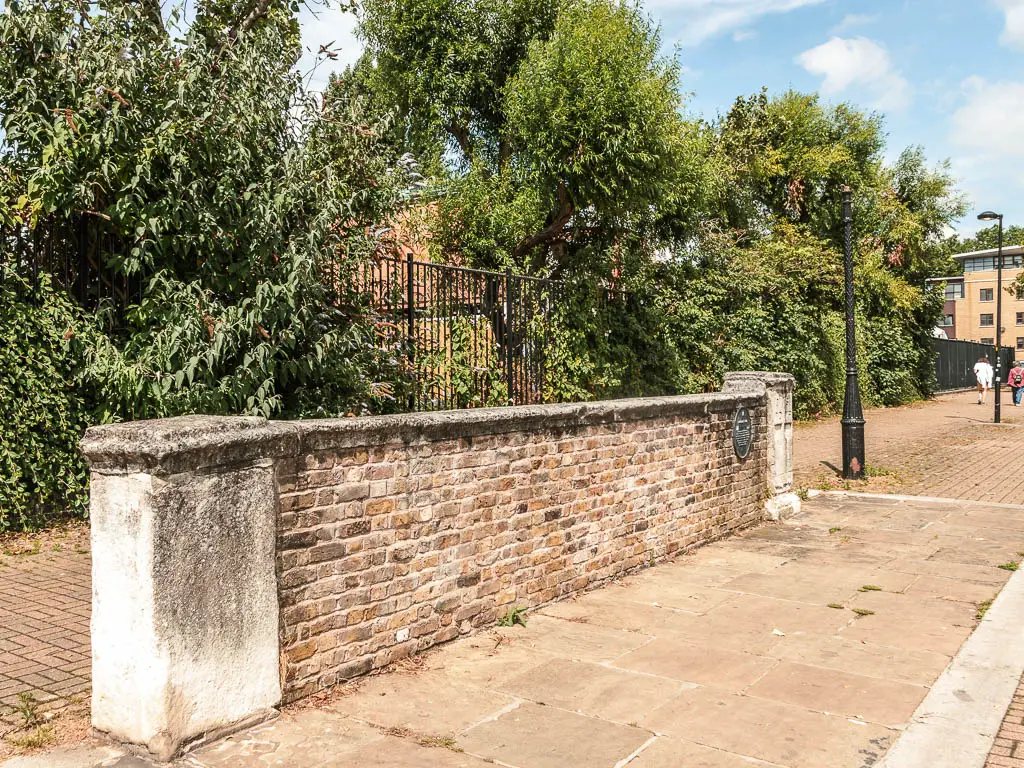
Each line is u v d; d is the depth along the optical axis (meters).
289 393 7.73
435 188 14.12
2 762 3.30
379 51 16.36
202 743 3.50
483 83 16.08
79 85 6.64
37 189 6.79
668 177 14.03
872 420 24.56
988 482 12.14
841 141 26.95
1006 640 5.14
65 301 7.42
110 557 3.44
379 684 4.30
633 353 15.19
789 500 9.59
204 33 8.79
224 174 6.92
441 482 4.88
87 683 4.18
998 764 3.52
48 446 7.31
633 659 4.76
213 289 7.08
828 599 6.10
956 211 31.34
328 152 7.61
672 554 7.38
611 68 12.97
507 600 5.43
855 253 26.61
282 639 3.94
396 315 9.03
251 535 3.75
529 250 15.26
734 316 19.80
